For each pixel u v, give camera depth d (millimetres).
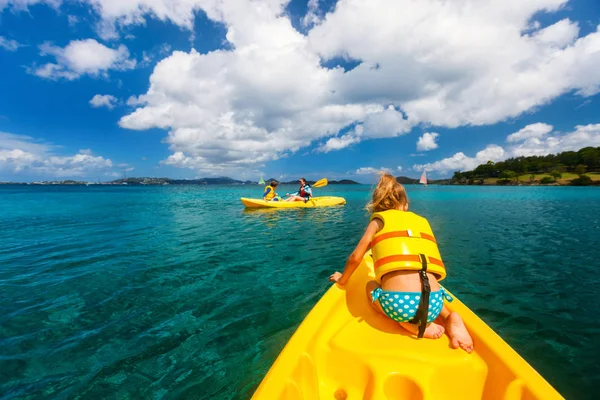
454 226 8148
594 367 2094
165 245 5754
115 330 2625
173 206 14555
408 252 1780
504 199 20344
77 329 2648
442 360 1636
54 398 1851
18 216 10680
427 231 1902
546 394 1332
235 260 4680
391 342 1809
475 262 4535
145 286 3625
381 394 1506
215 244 5797
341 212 11234
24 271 4230
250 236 6586
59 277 3971
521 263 4477
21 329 2650
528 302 3127
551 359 2189
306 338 1841
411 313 1741
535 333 2535
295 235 6672
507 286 3561
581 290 3428
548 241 6066
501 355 1607
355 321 2072
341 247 5500
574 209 12961
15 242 6180
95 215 10883
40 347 2379
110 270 4234
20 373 2074
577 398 1826
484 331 1857
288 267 4316
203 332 2584
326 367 1766
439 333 1819
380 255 1856
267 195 13625
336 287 2570
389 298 1792
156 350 2334
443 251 5227
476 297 3258
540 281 3723
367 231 2037
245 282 3729
